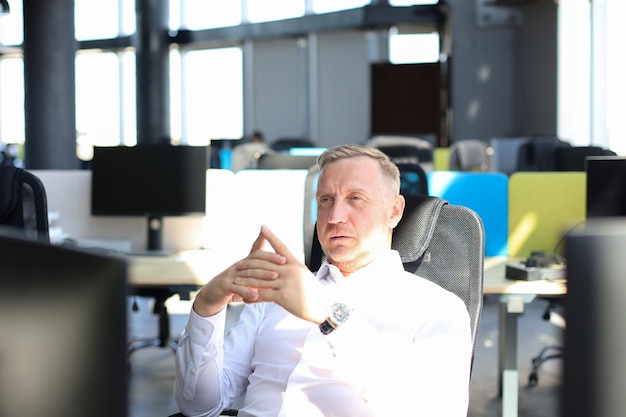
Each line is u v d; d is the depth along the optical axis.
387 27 14.74
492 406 4.17
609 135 11.45
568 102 13.10
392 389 1.94
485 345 5.44
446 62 15.03
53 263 0.73
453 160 9.71
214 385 2.02
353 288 2.06
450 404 1.90
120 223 4.41
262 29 15.85
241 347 2.17
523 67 14.12
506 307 3.70
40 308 0.73
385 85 15.32
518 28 14.32
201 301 1.92
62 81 10.88
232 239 4.22
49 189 4.41
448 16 14.51
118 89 17.80
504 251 4.34
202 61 17.12
